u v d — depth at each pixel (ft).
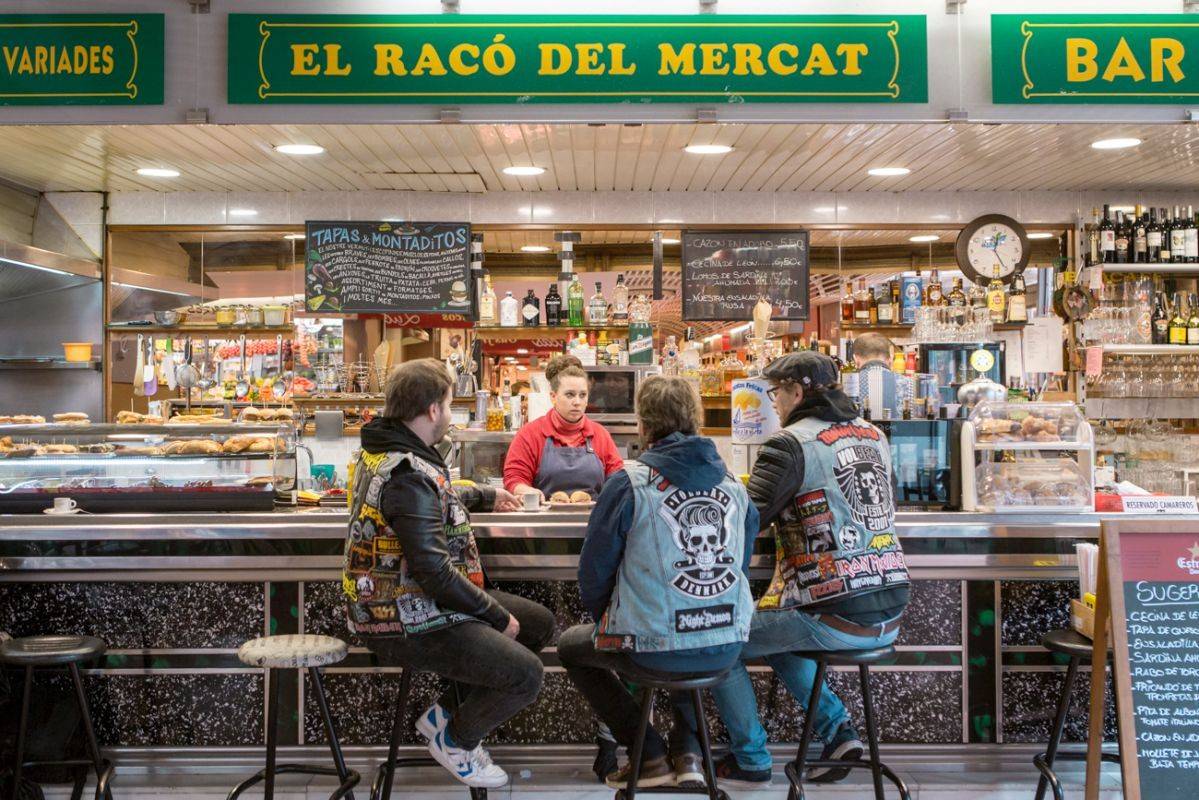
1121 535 9.27
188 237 20.29
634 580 8.60
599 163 17.53
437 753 9.46
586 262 20.86
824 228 20.44
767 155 16.90
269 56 12.47
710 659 8.63
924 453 11.66
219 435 11.75
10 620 11.25
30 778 11.16
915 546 11.10
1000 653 11.50
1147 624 9.17
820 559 9.40
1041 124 13.70
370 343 20.42
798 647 9.68
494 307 20.30
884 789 11.07
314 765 10.43
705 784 9.74
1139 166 17.88
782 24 12.55
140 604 11.30
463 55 12.47
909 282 20.45
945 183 19.48
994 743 11.53
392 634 8.89
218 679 11.33
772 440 9.66
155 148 16.14
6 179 18.74
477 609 8.86
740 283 20.34
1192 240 19.48
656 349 20.76
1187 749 9.02
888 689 11.55
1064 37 12.70
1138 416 20.63
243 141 15.67
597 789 10.94
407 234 19.80
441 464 9.32
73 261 19.19
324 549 10.97
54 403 20.25
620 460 14.26
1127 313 19.88
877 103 12.60
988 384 12.07
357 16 12.47
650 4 12.53
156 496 11.43
